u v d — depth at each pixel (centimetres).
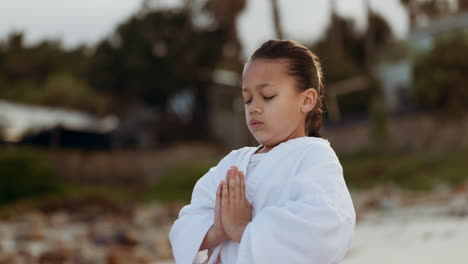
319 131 172
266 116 159
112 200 1472
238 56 3005
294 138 165
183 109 3156
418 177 1848
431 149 2475
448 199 1047
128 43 2884
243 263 145
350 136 2764
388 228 733
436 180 1756
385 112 2555
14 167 2020
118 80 2914
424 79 2467
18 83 3538
